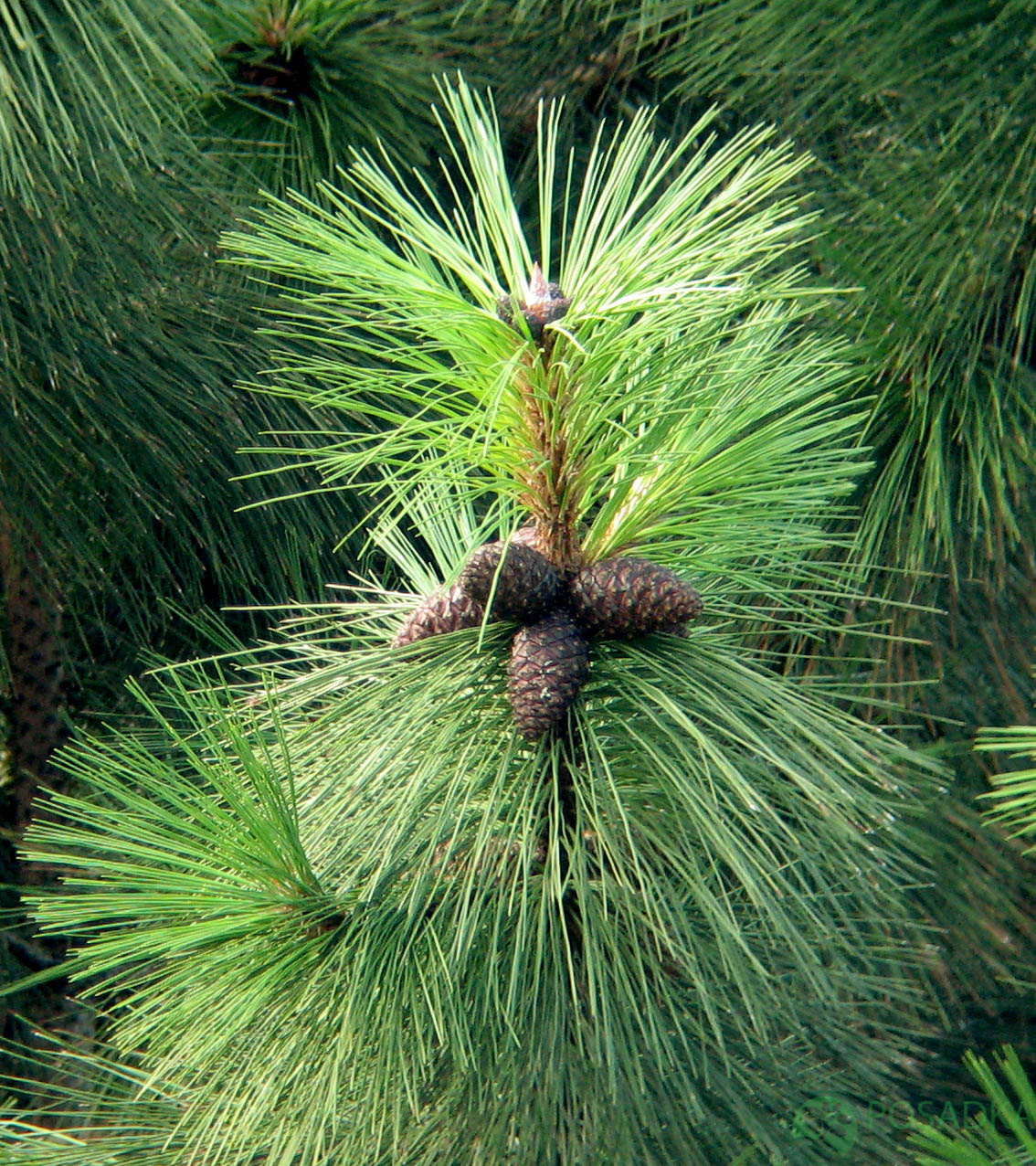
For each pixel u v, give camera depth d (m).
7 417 2.28
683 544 1.72
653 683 1.69
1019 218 2.06
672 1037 1.72
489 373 1.64
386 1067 1.62
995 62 2.07
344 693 1.79
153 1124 1.92
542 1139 1.69
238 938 1.65
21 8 2.10
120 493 2.37
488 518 1.76
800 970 1.77
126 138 2.11
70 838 1.68
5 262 2.19
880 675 2.29
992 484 2.22
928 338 2.07
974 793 2.37
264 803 1.65
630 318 1.67
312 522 2.38
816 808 1.67
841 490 1.70
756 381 1.72
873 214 2.12
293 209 1.63
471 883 1.63
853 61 2.16
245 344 2.36
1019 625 2.31
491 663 1.68
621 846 1.70
